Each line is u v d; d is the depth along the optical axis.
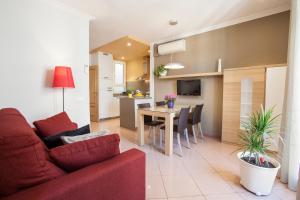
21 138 0.72
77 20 3.02
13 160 0.70
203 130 4.06
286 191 1.82
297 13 1.79
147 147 3.26
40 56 2.54
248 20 3.30
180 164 2.50
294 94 1.82
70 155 0.93
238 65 3.47
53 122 1.96
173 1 2.68
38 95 2.54
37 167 0.77
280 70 2.67
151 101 4.98
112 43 4.84
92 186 0.86
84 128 1.62
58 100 2.80
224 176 2.15
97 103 5.90
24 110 2.39
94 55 5.96
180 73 4.43
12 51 2.26
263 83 2.88
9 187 0.70
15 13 2.27
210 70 3.88
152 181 2.04
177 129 2.92
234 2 2.74
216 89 3.83
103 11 2.99
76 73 3.05
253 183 1.77
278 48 3.01
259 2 2.75
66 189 0.75
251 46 3.30
